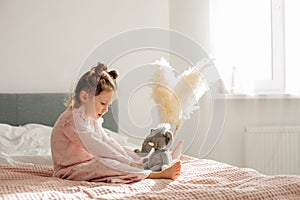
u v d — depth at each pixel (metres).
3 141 2.57
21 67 3.12
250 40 3.29
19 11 3.12
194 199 1.20
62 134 1.75
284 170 3.22
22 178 1.65
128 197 1.19
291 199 1.29
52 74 3.18
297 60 3.21
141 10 3.38
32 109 3.03
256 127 3.26
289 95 3.23
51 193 1.24
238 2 3.29
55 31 3.19
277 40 3.29
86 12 3.26
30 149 2.57
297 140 3.21
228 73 3.31
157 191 1.29
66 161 1.71
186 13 3.43
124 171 1.59
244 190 1.29
